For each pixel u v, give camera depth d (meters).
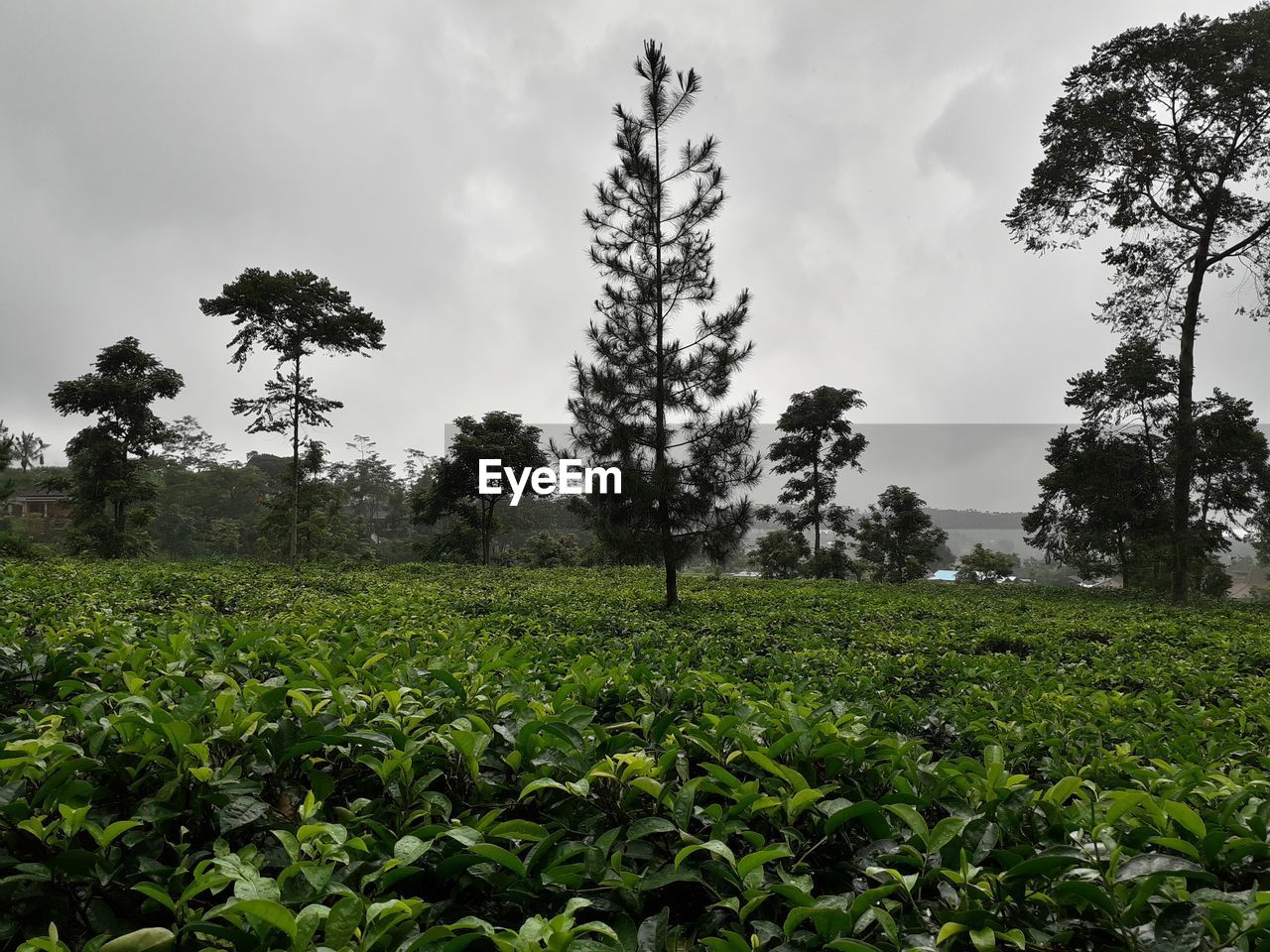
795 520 33.19
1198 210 19.23
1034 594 21.53
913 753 2.46
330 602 9.05
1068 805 2.13
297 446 25.59
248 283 23.56
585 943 1.40
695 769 2.48
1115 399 21.41
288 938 1.46
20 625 4.53
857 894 1.72
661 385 13.77
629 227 14.02
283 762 2.17
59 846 1.79
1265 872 1.81
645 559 13.52
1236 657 7.57
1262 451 20.45
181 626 4.47
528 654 4.47
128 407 26.86
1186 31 17.59
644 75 13.70
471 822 1.96
